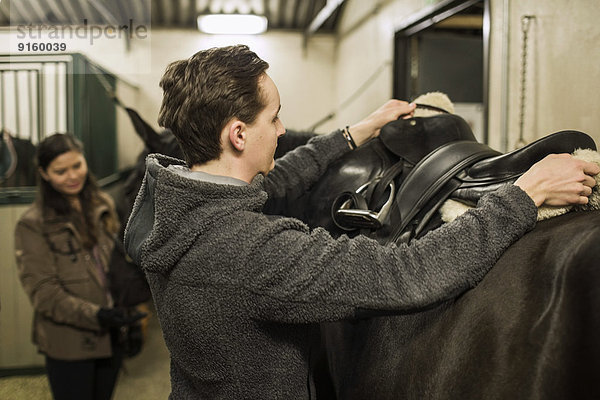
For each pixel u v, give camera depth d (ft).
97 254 5.42
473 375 1.75
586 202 2.01
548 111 5.32
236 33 15.75
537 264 1.76
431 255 1.91
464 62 11.09
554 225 1.91
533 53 5.54
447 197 2.39
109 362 5.35
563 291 1.58
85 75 10.77
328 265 1.91
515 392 1.60
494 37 6.47
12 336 8.37
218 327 2.01
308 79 17.47
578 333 1.50
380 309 1.89
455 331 1.91
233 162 2.17
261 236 1.94
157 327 10.27
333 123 17.52
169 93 2.16
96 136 12.09
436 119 2.85
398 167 2.75
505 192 1.97
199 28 15.43
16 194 8.33
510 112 6.04
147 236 2.19
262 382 2.09
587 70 4.72
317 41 17.35
